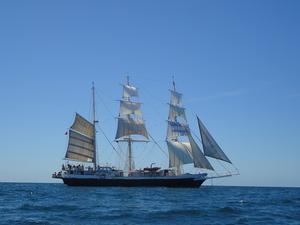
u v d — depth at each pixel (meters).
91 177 150.25
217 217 58.53
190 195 115.38
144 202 85.62
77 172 152.00
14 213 60.78
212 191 141.25
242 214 62.16
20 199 90.31
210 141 143.50
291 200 95.88
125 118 162.50
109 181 150.00
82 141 155.00
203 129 144.50
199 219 56.53
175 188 146.38
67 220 53.94
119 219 55.72
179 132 155.62
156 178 148.75
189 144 154.38
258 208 72.06
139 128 162.38
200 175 147.50
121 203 81.75
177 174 151.88
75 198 95.25
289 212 66.12
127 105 162.75
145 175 150.75
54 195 106.25
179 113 157.25
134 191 127.00
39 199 90.94
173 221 54.62
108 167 154.88
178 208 70.44
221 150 143.00
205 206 75.62
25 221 52.25
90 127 157.75
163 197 103.38
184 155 152.50
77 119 152.75
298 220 56.72
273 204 82.44
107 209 67.88
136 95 164.00
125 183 149.38
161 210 66.12
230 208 68.56
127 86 163.38
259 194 128.38
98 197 99.44
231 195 119.88
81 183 151.25
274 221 55.34
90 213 61.16
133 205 77.06
